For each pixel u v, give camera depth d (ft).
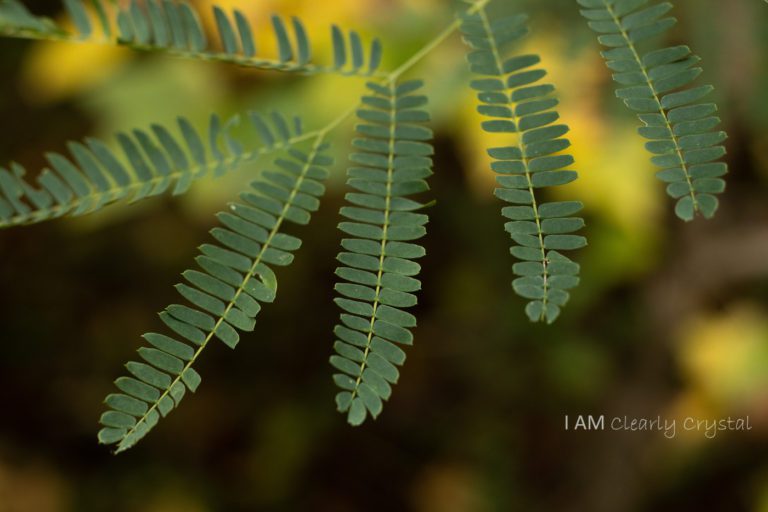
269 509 13.15
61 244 13.34
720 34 6.27
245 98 7.28
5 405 13.20
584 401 12.15
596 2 3.95
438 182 11.32
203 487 13.05
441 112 6.56
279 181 3.97
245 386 13.50
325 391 13.44
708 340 9.83
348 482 13.29
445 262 12.41
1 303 13.57
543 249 3.47
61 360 13.67
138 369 3.38
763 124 6.58
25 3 8.54
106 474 13.07
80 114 11.72
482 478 12.82
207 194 6.88
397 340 3.44
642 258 9.55
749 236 9.55
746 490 11.69
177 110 7.36
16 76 11.73
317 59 6.64
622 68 3.76
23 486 12.54
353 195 3.79
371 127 4.06
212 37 6.66
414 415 13.46
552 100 3.82
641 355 10.82
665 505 11.87
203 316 3.51
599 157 6.70
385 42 6.64
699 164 3.49
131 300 13.61
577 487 11.88
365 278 3.56
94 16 6.45
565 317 11.81
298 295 12.98
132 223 12.69
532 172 3.66
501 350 12.66
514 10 6.28
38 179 3.80
